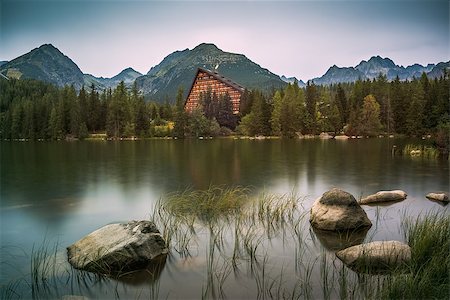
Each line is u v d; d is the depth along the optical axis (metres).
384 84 119.25
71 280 9.34
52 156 48.41
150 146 67.94
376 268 9.35
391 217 14.86
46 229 14.51
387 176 27.73
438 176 27.52
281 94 118.25
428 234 10.05
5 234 13.80
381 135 93.50
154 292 8.68
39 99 117.19
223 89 156.50
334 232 12.86
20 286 9.05
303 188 22.98
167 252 10.91
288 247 11.35
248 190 22.36
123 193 22.25
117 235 10.77
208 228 13.38
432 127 83.62
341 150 53.28
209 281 9.11
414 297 7.43
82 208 18.30
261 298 8.23
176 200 18.52
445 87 84.19
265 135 102.19
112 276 9.51
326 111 102.38
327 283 8.80
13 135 100.50
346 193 13.82
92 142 84.50
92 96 114.44
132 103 118.12
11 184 26.02
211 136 105.19
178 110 104.38
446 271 8.34
